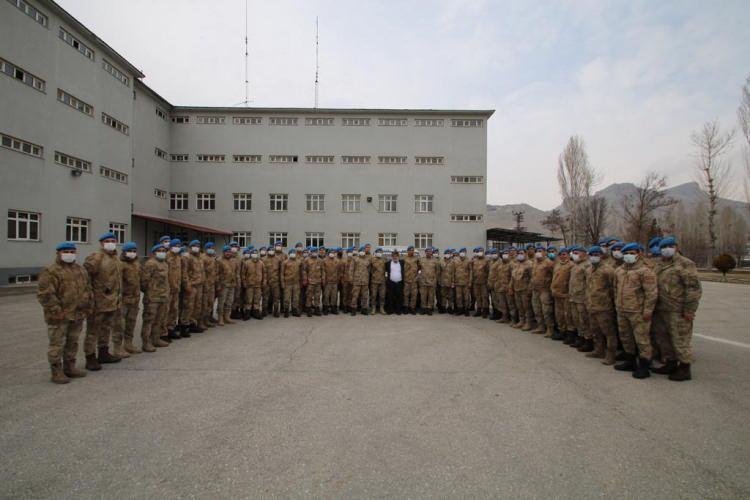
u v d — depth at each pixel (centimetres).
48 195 1794
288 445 338
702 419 400
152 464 306
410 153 3173
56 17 1853
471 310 1176
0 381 509
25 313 1068
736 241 5522
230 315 1015
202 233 3108
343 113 3164
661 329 571
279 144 3153
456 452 328
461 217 3181
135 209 2652
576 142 3922
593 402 447
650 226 3950
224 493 268
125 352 641
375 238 3147
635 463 313
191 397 452
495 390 483
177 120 3130
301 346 711
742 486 281
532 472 298
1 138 1583
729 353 679
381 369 570
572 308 727
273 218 3128
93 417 395
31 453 322
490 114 3183
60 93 1892
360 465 306
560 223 4769
